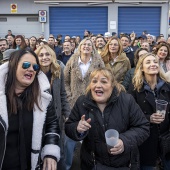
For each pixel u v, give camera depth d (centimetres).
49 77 353
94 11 1722
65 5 1697
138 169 245
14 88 204
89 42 451
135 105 242
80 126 222
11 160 203
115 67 507
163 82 319
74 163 449
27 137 206
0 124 194
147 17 1730
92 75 238
